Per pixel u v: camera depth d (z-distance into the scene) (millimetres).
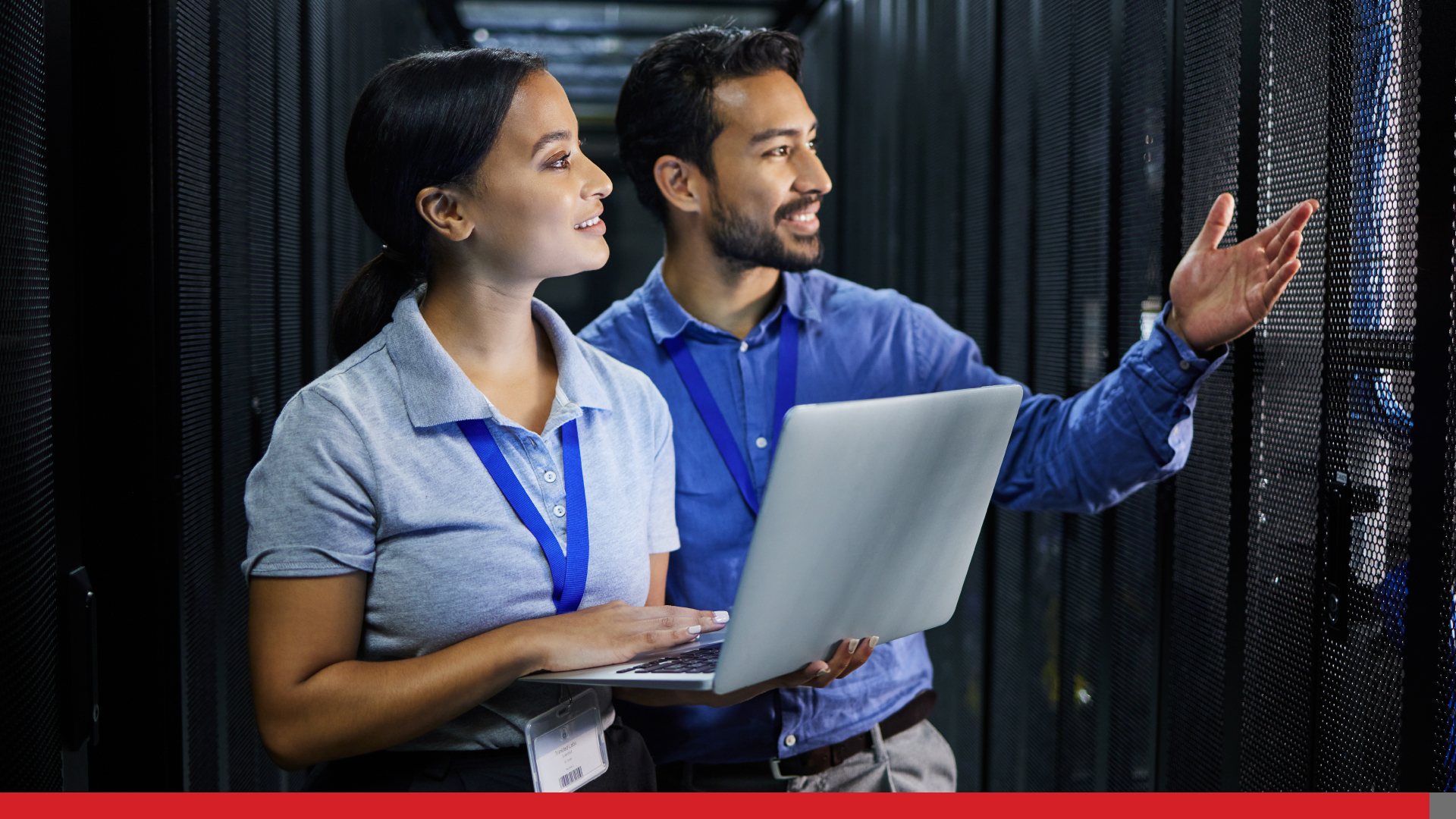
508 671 1040
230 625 1936
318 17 2676
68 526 1377
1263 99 1481
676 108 1564
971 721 3008
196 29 1689
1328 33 1313
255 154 2100
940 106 3297
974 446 1123
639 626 1090
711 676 1004
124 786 1549
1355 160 1260
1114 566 2041
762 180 1530
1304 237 1377
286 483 1062
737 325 1683
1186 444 1465
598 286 9391
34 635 1227
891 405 1001
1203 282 1348
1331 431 1317
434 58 1120
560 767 1139
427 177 1101
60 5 1373
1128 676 1980
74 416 1414
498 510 1119
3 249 1142
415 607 1100
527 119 1099
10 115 1167
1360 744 1254
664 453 1337
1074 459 1507
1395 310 1188
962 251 3078
